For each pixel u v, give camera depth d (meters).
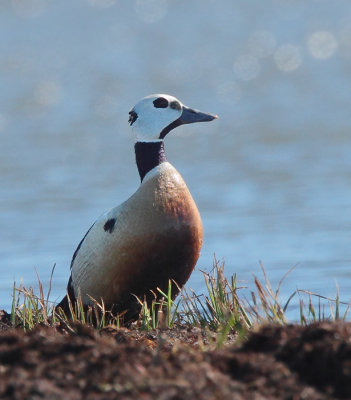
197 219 9.02
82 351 6.41
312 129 26.14
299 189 19.00
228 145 24.52
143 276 8.92
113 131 27.55
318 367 6.25
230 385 6.04
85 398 5.88
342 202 17.64
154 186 8.95
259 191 19.08
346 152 22.78
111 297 9.05
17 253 14.91
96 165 22.58
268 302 8.95
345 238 14.85
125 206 8.98
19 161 23.34
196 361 6.41
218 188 19.59
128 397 5.86
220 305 8.99
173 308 9.89
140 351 6.56
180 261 8.97
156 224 8.81
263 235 15.43
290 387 6.05
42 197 19.20
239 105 31.81
